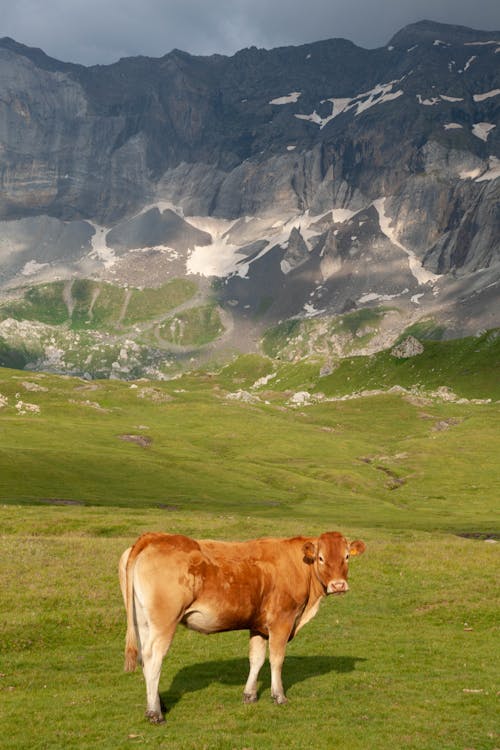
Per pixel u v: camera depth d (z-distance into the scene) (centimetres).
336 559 1584
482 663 2095
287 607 1595
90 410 18875
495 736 1430
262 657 1641
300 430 18088
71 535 5322
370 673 1945
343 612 2858
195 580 1491
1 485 8944
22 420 15388
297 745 1345
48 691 1752
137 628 1501
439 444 15888
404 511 9494
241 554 1570
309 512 8656
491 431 17750
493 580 3288
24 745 1349
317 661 2089
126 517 5959
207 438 16000
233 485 10625
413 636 2477
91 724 1471
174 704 1628
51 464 10425
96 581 2988
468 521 8469
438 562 3688
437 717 1548
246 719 1506
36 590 2770
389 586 3278
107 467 10819
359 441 17000
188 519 5816
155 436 15338
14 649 2188
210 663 2055
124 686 1805
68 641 2308
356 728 1448
